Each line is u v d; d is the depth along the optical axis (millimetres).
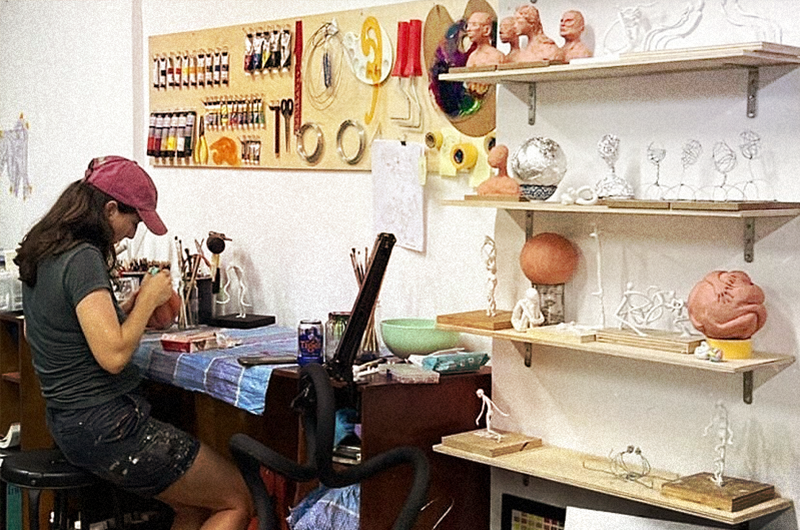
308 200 4250
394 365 3365
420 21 3697
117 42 5160
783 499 2762
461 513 3414
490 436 3262
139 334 3348
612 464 3070
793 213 2637
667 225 2955
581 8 3111
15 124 6086
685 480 2801
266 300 4473
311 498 3467
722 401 2879
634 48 2982
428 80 3695
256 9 4391
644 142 2990
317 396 2783
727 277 2695
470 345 3666
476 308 3623
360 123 3973
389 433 3236
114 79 5203
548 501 3303
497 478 3428
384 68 3842
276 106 4316
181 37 4750
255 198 4496
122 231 3520
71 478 3438
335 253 4152
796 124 2684
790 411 2744
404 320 3717
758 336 2791
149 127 4930
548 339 2959
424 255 3793
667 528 2826
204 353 3744
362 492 3201
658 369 3012
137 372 3520
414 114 3762
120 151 5199
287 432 3947
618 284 3080
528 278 3225
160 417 4379
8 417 4836
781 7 2691
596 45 3082
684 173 2908
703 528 2812
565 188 3191
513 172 3104
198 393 4211
